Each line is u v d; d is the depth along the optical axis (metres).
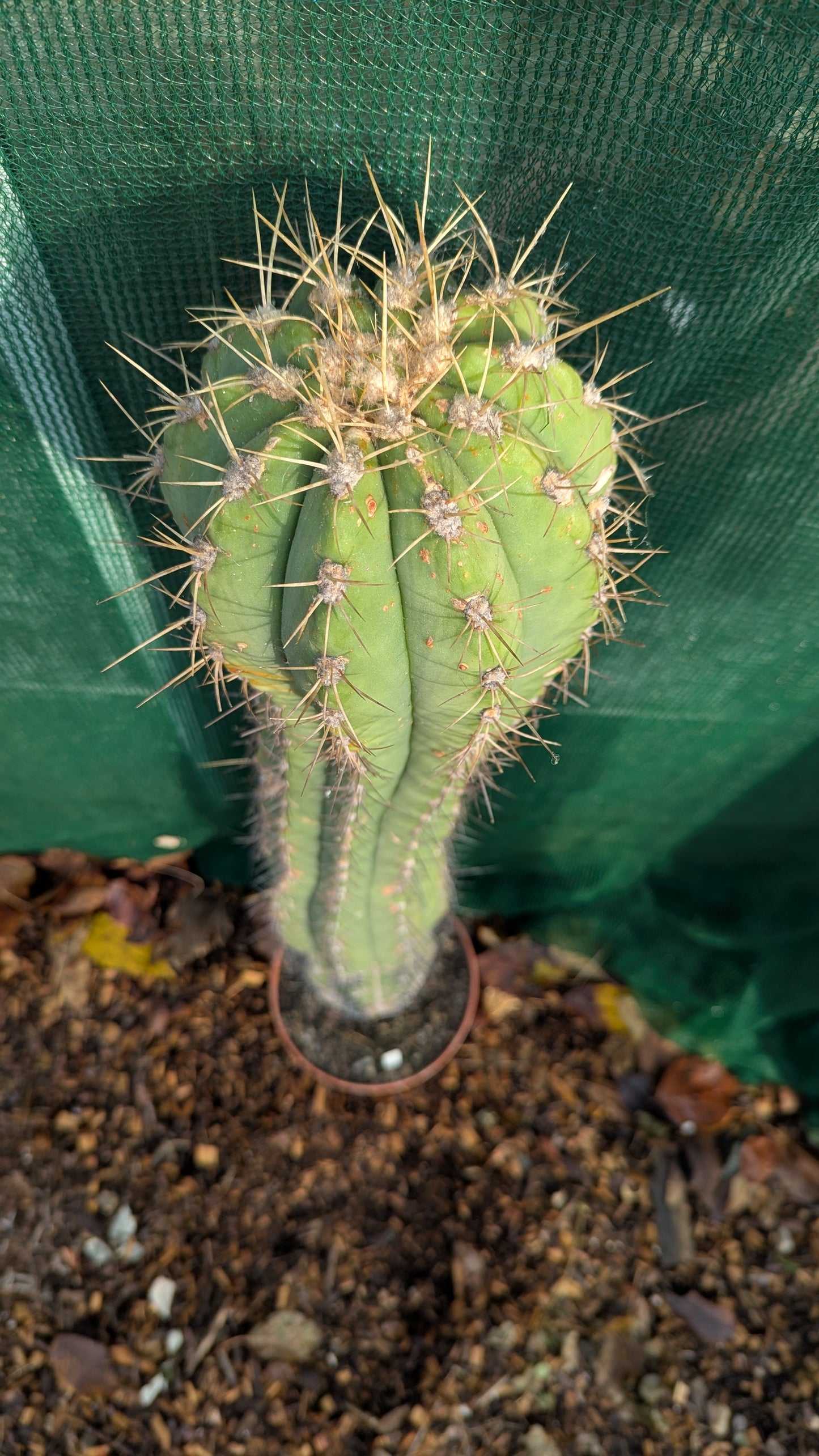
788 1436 0.57
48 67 0.38
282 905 0.57
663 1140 0.66
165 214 0.43
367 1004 0.64
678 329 0.46
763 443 0.49
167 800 0.71
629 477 0.50
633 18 0.37
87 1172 0.64
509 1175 0.64
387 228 0.39
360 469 0.31
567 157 0.41
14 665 0.59
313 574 0.32
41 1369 0.58
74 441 0.50
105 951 0.71
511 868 0.75
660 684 0.61
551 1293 0.61
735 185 0.41
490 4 0.37
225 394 0.34
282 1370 0.58
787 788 0.66
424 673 0.36
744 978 0.69
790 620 0.56
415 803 0.46
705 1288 0.62
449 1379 0.58
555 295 0.45
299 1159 0.64
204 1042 0.68
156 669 0.61
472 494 0.32
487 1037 0.69
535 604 0.36
